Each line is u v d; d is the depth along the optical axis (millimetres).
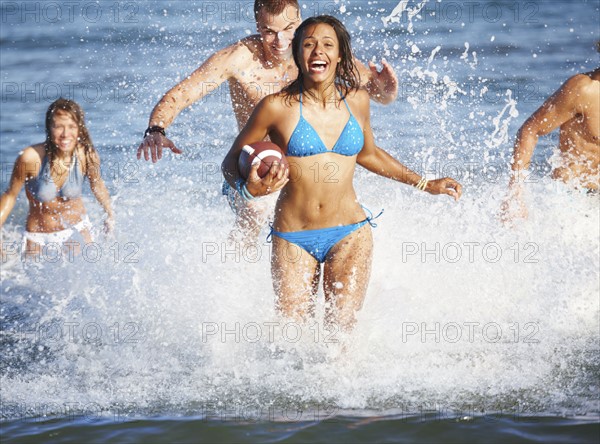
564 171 9766
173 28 24781
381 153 8320
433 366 7773
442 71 19484
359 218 8000
